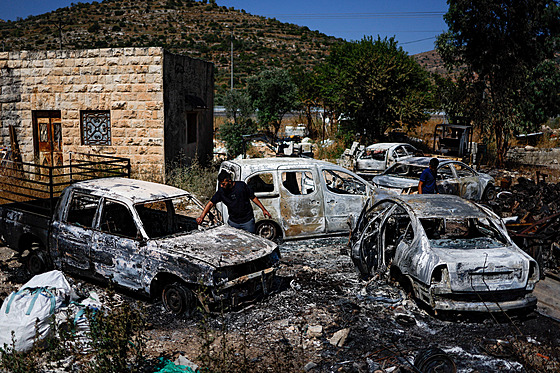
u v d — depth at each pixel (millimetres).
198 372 4141
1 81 14516
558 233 6660
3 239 7195
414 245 5848
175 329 5246
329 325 5363
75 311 4711
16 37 123500
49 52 14141
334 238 9242
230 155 21797
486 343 4977
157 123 13914
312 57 121750
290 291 6402
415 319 5555
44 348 4527
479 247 5977
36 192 11062
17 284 6488
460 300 5406
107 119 14258
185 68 15539
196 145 17016
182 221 7047
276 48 131500
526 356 4570
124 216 7039
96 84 14031
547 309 5805
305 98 30031
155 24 154625
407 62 22906
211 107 18656
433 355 4164
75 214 6867
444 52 21688
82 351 4438
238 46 125375
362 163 16844
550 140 29828
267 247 6047
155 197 6375
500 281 5344
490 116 20422
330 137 28281
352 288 6512
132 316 4398
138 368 4148
